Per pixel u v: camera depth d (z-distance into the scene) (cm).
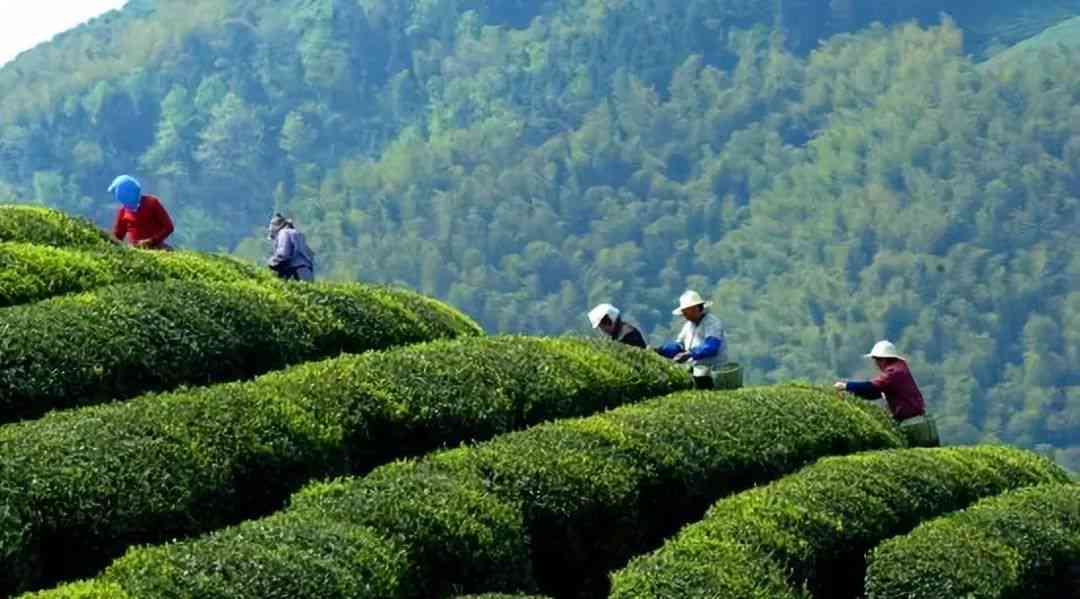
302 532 3734
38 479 3666
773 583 4250
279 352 5016
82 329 4550
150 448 3925
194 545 3609
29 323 4488
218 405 4241
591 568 4419
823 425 5441
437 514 3962
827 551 4619
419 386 4766
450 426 4719
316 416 4444
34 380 4303
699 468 4834
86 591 3325
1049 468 6053
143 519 3759
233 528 3756
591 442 4666
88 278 5116
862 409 5816
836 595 4666
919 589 4559
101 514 3691
